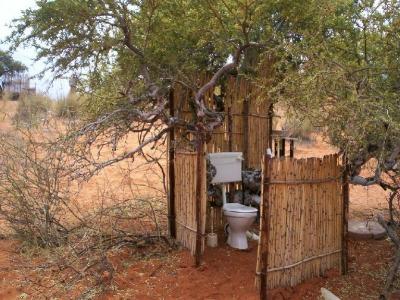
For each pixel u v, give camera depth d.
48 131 6.81
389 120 3.51
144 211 6.88
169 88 5.62
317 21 4.83
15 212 5.96
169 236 6.00
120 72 5.67
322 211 4.98
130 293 4.57
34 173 5.76
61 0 4.68
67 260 5.21
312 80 3.80
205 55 6.04
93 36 5.01
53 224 6.07
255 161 6.95
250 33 5.67
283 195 4.53
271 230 4.47
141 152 5.47
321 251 5.03
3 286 4.75
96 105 5.50
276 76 5.41
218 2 5.12
